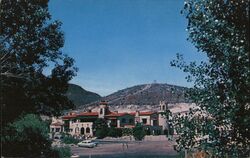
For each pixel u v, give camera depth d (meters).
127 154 91.00
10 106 28.70
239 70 11.33
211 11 11.67
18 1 27.62
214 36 11.62
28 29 28.59
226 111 11.66
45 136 40.94
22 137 36.75
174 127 12.91
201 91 12.34
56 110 31.77
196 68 12.49
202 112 12.51
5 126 29.67
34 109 30.62
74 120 171.00
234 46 11.13
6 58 28.41
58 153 44.94
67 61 31.52
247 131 11.60
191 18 12.01
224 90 12.00
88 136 148.62
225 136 12.13
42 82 30.48
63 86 31.55
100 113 168.12
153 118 166.88
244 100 11.30
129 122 166.38
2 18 27.23
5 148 33.84
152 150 99.19
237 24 11.59
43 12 28.52
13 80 29.17
